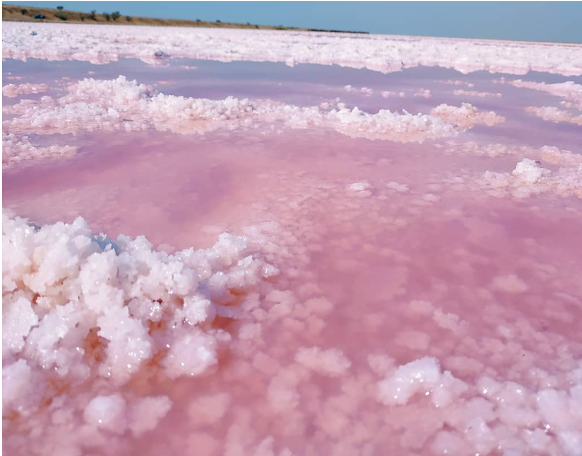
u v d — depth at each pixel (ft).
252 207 8.87
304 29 189.88
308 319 5.73
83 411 4.30
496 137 15.30
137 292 5.23
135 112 16.87
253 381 4.76
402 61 39.96
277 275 6.61
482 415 4.43
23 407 4.25
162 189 9.65
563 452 4.11
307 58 40.65
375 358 5.14
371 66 37.78
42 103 17.52
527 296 6.38
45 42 41.88
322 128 15.70
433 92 24.67
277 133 14.82
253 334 5.41
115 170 10.72
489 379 4.84
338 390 4.69
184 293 5.37
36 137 13.10
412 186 10.37
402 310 5.99
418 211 9.01
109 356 4.80
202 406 4.44
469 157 12.88
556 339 5.52
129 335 4.84
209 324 5.46
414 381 4.69
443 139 14.84
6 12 91.50
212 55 41.29
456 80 30.48
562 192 10.33
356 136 14.80
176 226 7.93
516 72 36.83
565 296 6.40
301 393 4.64
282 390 4.66
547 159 12.85
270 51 44.75
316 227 8.15
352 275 6.73
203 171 10.87
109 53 37.58
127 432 4.14
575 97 24.21
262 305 5.95
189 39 57.26
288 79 28.19
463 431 4.27
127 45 44.91
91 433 4.10
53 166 10.76
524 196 10.00
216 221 8.18
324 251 7.36
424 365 4.82
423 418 4.41
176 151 12.44
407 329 5.63
